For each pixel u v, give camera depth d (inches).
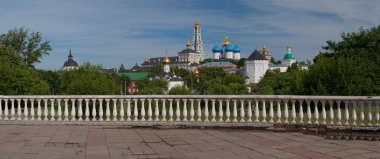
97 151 426.6
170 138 520.4
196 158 390.6
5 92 1616.6
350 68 1824.6
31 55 2805.1
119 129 609.6
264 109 620.1
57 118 685.9
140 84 5590.6
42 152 419.2
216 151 426.9
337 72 1818.4
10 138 512.7
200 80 5885.8
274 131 584.1
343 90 1791.3
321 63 1891.0
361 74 1851.6
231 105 698.2
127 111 653.9
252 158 388.8
